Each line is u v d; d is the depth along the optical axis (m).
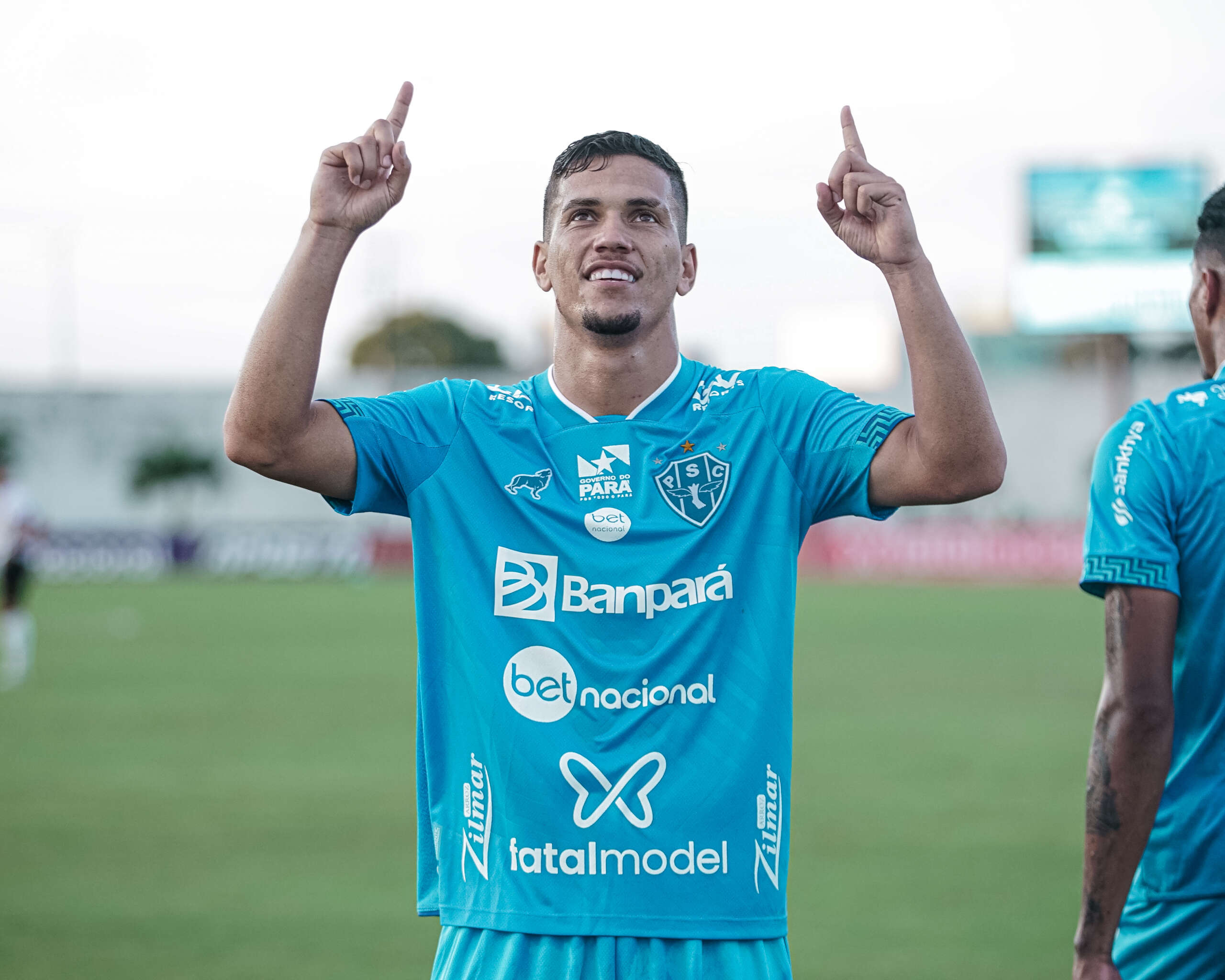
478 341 81.12
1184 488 3.45
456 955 3.41
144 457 54.38
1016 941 6.93
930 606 31.48
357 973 6.46
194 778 11.60
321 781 11.48
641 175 3.57
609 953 3.29
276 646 22.95
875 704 16.14
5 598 19.47
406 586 39.94
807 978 6.35
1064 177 45.47
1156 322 45.38
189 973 6.45
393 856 8.86
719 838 3.35
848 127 3.49
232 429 3.42
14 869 8.51
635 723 3.38
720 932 3.31
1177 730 3.46
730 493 3.54
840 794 10.84
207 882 8.18
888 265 3.38
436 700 3.57
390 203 3.49
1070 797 10.70
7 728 14.42
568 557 3.48
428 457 3.62
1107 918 3.40
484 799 3.44
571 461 3.58
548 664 3.43
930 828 9.59
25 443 54.78
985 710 15.66
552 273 3.63
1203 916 3.39
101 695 17.06
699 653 3.42
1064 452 51.47
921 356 3.34
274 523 54.03
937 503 3.48
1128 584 3.42
